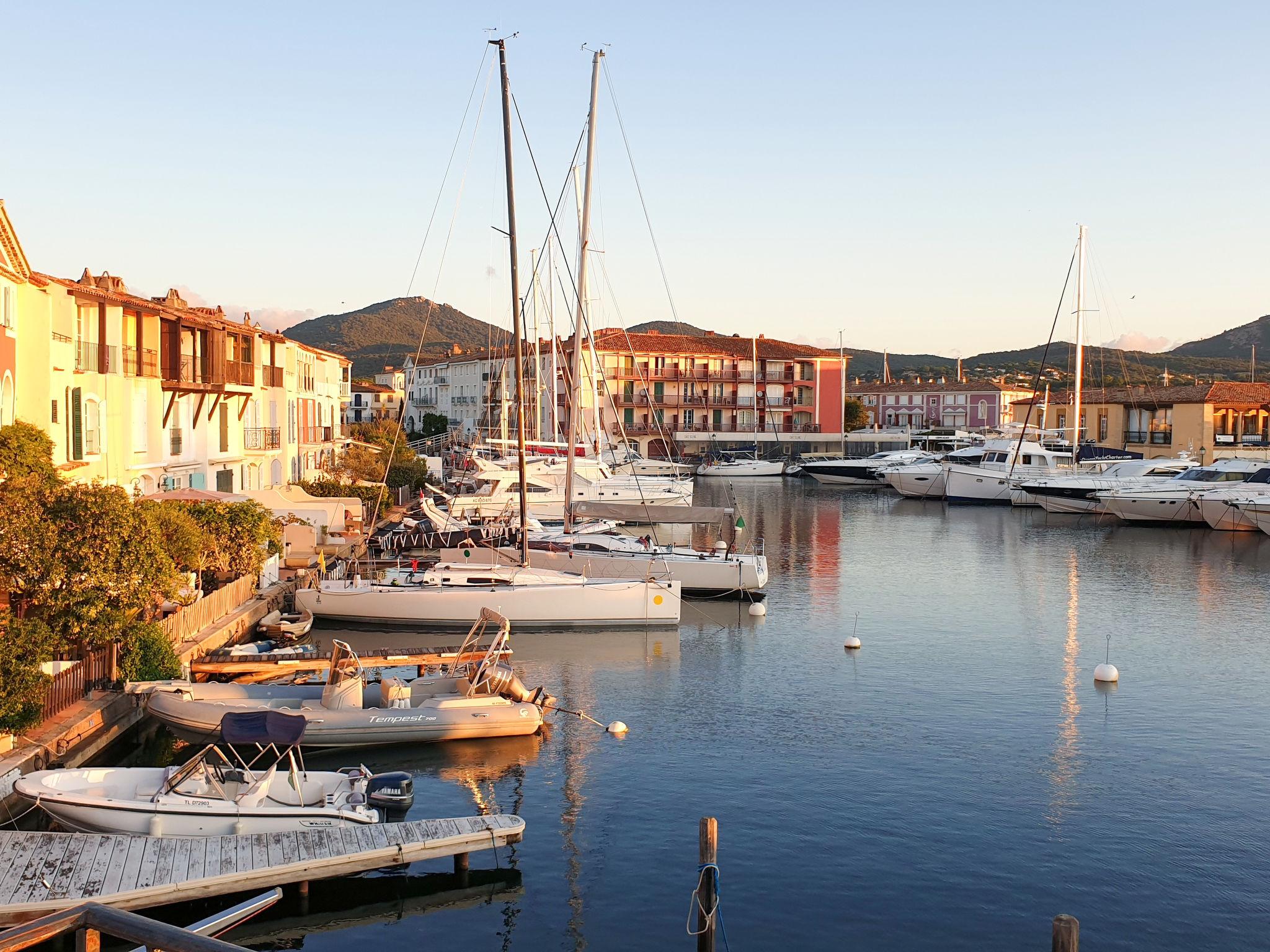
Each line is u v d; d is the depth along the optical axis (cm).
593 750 2241
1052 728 2411
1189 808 1931
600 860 1705
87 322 3450
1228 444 9475
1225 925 1509
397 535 4547
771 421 12444
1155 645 3278
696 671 2933
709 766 2145
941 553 5447
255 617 3203
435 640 3250
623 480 6347
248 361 5084
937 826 1841
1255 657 3112
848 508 8025
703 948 1387
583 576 3566
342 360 8794
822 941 1456
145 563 2173
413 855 1557
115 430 3553
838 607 3916
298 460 6247
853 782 2053
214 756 2150
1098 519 7200
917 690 2730
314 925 1505
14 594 2147
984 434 12875
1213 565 5078
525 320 7669
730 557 4069
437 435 13012
